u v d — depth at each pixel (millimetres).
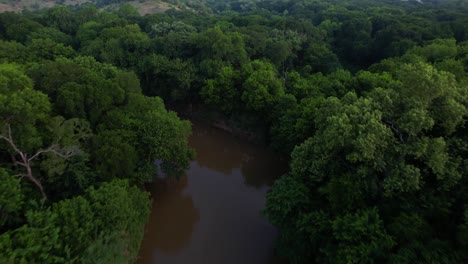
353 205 22031
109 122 31156
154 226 33562
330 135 22156
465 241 17078
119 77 37906
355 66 76438
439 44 57125
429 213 20500
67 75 32750
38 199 24141
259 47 63219
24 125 23938
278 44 62750
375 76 42625
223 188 40344
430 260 17094
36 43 54719
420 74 21672
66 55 56219
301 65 69438
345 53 80125
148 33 72938
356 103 24188
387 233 19844
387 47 69312
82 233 19672
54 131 24859
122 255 21578
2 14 67000
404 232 19188
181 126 36375
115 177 28094
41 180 25703
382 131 20844
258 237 31828
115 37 62938
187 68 55938
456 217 19875
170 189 39125
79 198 21406
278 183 26562
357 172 22141
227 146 50844
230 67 52875
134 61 59094
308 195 24781
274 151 46250
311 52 68000
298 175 26109
